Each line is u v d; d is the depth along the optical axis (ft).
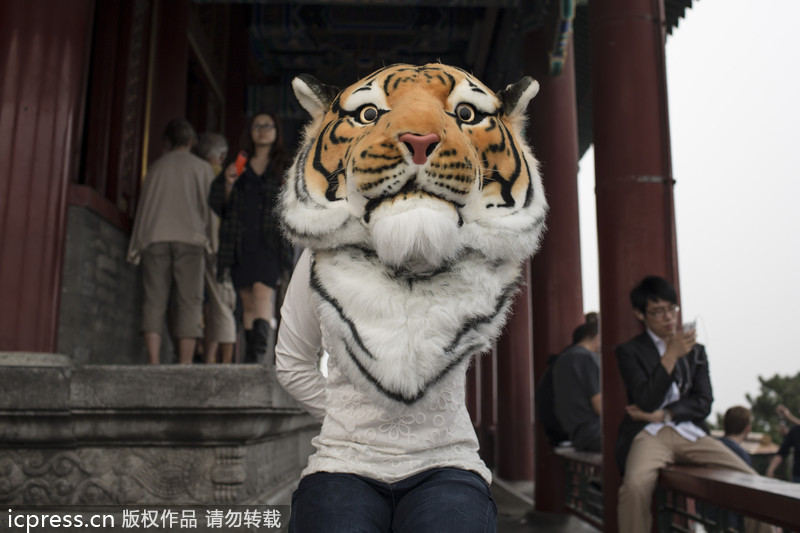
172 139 17.65
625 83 16.88
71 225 16.48
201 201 17.16
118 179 21.59
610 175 16.78
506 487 31.30
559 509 23.40
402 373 4.68
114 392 10.48
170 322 17.43
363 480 4.78
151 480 10.71
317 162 5.16
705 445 13.82
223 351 18.52
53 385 10.39
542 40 26.73
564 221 25.54
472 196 4.86
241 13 41.68
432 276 4.87
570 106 26.43
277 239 15.48
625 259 16.26
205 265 18.11
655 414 14.07
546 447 23.84
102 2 21.90
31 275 14.15
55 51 15.03
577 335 21.91
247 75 45.34
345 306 4.85
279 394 10.94
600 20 17.47
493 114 5.27
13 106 14.64
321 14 41.39
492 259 5.02
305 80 5.55
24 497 10.57
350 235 4.91
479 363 45.62
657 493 14.24
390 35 43.42
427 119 4.62
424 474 4.78
